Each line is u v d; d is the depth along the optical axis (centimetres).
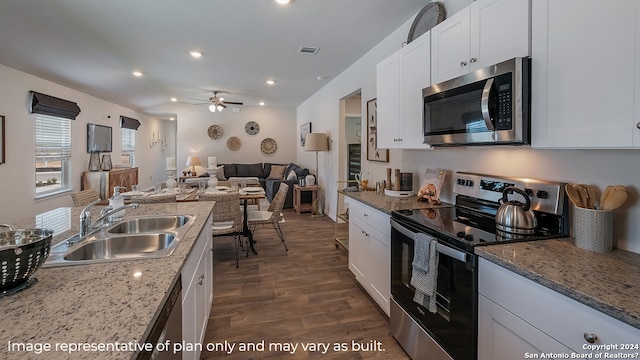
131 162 817
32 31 307
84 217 155
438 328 158
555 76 123
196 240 159
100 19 287
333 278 308
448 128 181
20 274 93
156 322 88
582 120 114
